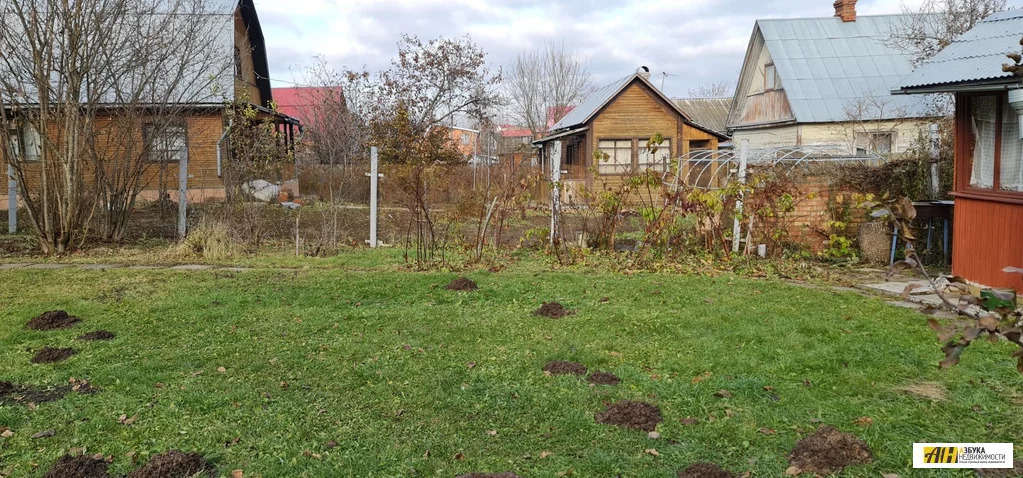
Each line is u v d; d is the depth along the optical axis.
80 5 11.87
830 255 11.59
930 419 4.52
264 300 8.16
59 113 12.37
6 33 12.21
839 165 12.35
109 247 13.02
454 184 13.62
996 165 8.27
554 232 12.16
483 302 8.00
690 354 5.98
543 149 27.80
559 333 6.66
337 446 4.28
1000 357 5.67
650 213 10.89
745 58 27.16
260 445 4.27
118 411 4.80
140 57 12.79
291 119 26.12
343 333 6.74
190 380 5.43
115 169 13.60
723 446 4.21
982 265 8.48
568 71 49.09
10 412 4.75
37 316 7.32
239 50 22.95
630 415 4.62
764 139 26.19
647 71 24.83
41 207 12.89
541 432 4.45
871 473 3.83
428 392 5.12
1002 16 8.89
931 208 10.78
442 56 29.66
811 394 5.01
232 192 13.67
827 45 24.61
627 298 8.10
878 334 6.50
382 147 25.30
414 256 11.77
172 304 7.95
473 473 3.87
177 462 3.95
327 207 16.81
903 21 22.14
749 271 10.08
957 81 7.98
